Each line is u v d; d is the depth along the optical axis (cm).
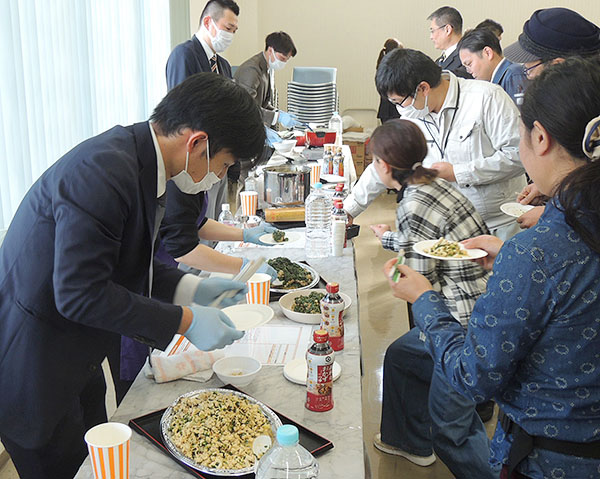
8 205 288
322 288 249
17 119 292
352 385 179
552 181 124
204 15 427
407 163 230
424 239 226
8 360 157
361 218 679
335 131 526
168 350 194
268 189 347
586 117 115
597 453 124
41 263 152
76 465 179
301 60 897
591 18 840
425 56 294
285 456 125
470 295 225
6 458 283
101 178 142
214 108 151
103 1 411
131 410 167
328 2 876
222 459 143
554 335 120
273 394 175
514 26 853
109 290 144
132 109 479
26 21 304
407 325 425
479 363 123
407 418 279
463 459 240
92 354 167
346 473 142
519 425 130
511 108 302
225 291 192
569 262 117
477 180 301
